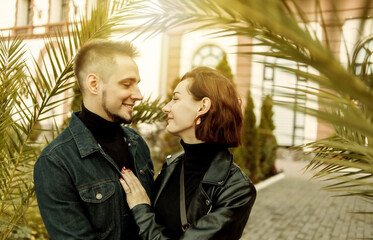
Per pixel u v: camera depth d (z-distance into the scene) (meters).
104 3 1.60
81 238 1.10
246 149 7.42
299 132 10.34
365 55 0.64
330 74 0.38
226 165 1.13
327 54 0.37
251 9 0.38
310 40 0.39
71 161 1.17
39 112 1.68
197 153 1.17
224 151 1.18
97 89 1.22
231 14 0.59
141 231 1.13
